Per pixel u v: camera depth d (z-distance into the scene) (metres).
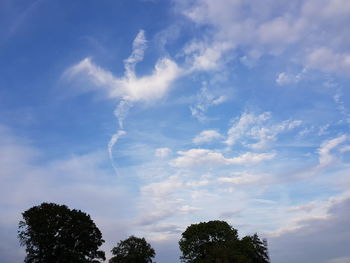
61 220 97.56
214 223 116.75
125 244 113.00
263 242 114.12
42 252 94.12
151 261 113.88
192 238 113.94
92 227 103.06
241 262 93.94
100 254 102.31
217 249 98.56
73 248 97.94
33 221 94.69
